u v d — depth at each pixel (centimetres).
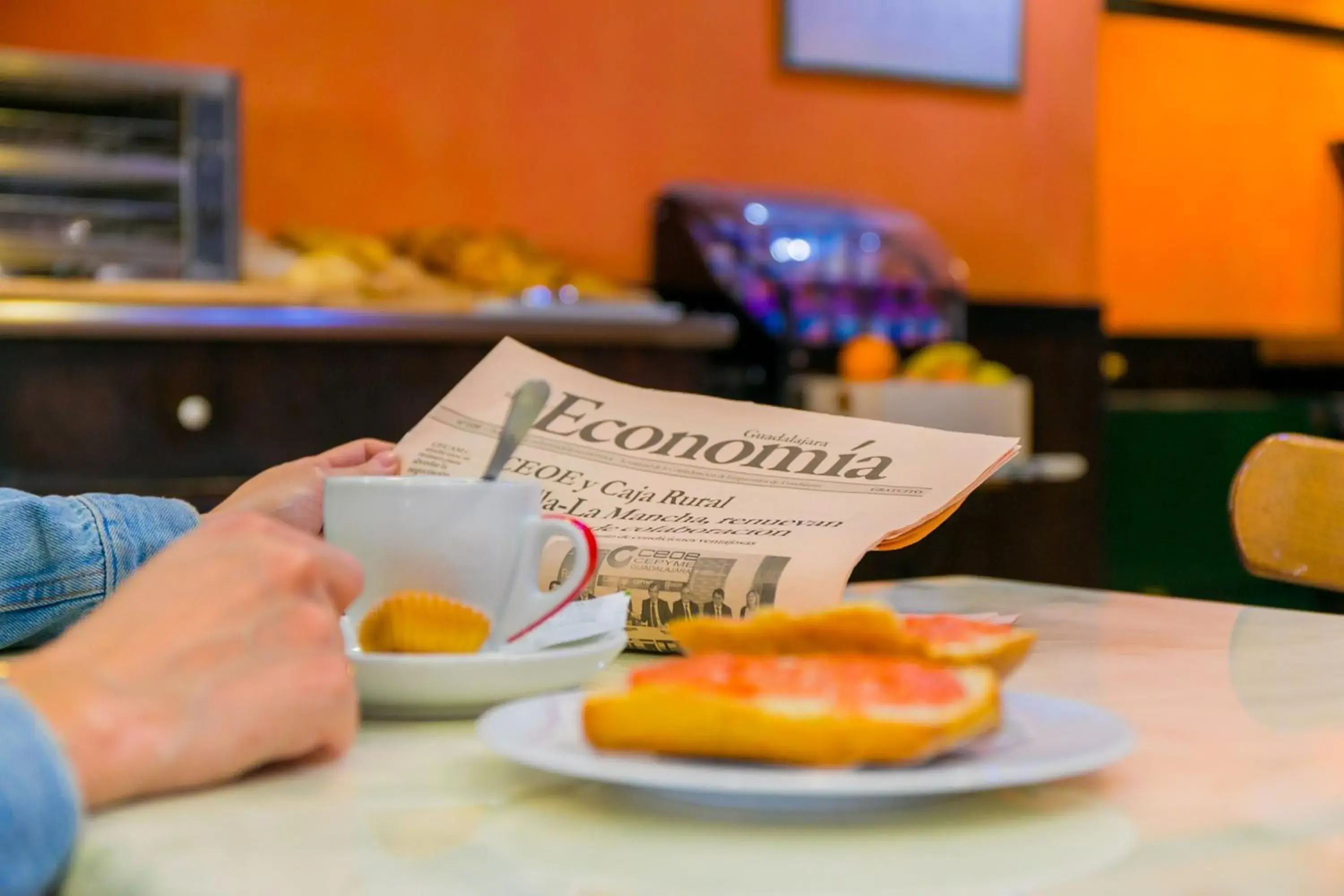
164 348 248
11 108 268
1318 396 463
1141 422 398
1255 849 39
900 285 348
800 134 383
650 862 39
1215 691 65
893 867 38
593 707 44
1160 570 400
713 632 51
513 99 348
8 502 82
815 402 318
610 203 358
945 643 52
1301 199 501
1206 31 478
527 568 65
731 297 335
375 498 62
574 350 281
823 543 70
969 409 317
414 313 263
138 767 45
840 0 384
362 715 60
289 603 50
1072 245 421
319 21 327
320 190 329
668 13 364
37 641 84
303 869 38
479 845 40
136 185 278
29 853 39
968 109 405
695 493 79
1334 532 107
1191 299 483
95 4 304
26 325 235
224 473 254
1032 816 43
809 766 41
